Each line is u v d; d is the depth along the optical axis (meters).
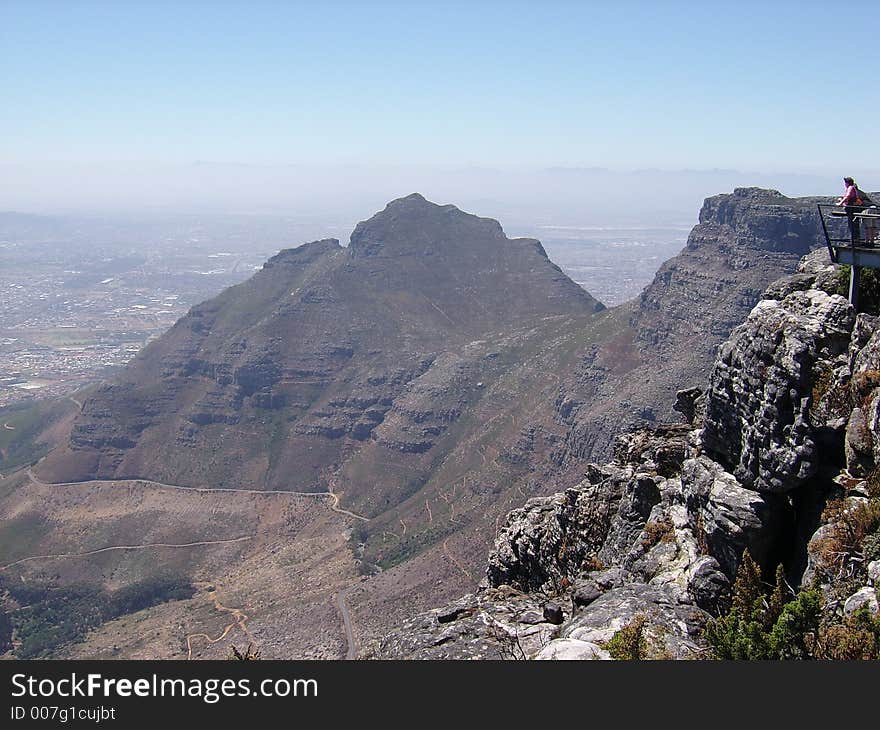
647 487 28.06
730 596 20.44
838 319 22.25
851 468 20.39
